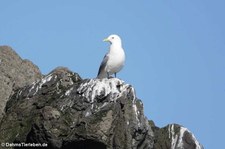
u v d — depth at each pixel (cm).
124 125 2728
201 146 2964
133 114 2764
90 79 2822
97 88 2767
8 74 2995
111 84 2789
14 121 2831
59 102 2767
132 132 2734
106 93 2761
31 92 2902
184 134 2959
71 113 2722
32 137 2714
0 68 2988
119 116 2744
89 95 2756
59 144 2673
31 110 2838
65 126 2688
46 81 2919
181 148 2931
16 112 2855
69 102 2761
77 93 2788
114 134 2706
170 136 2962
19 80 3033
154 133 2997
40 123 2683
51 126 2673
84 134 2661
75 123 2695
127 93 2798
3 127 2822
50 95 2858
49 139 2669
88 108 2731
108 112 2712
